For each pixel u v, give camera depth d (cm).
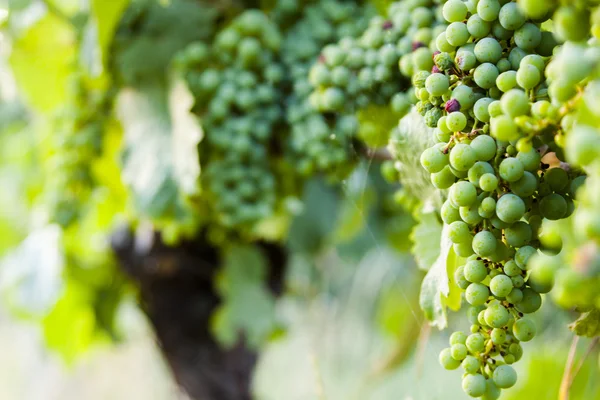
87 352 148
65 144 102
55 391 229
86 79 100
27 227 153
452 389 101
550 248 67
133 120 95
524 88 65
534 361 102
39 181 131
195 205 96
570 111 62
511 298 66
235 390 121
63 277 119
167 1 95
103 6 92
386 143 84
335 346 181
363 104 84
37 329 137
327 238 141
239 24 90
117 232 115
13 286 123
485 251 66
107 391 219
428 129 75
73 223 107
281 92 91
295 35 91
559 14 61
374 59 82
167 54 95
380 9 89
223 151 92
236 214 93
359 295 178
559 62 60
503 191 66
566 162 67
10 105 160
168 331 119
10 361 245
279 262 128
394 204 113
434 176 68
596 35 60
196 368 119
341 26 90
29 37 105
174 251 113
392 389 150
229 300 116
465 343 67
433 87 69
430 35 78
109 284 128
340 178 90
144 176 93
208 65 92
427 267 77
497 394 67
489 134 67
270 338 118
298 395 195
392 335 158
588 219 57
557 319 104
